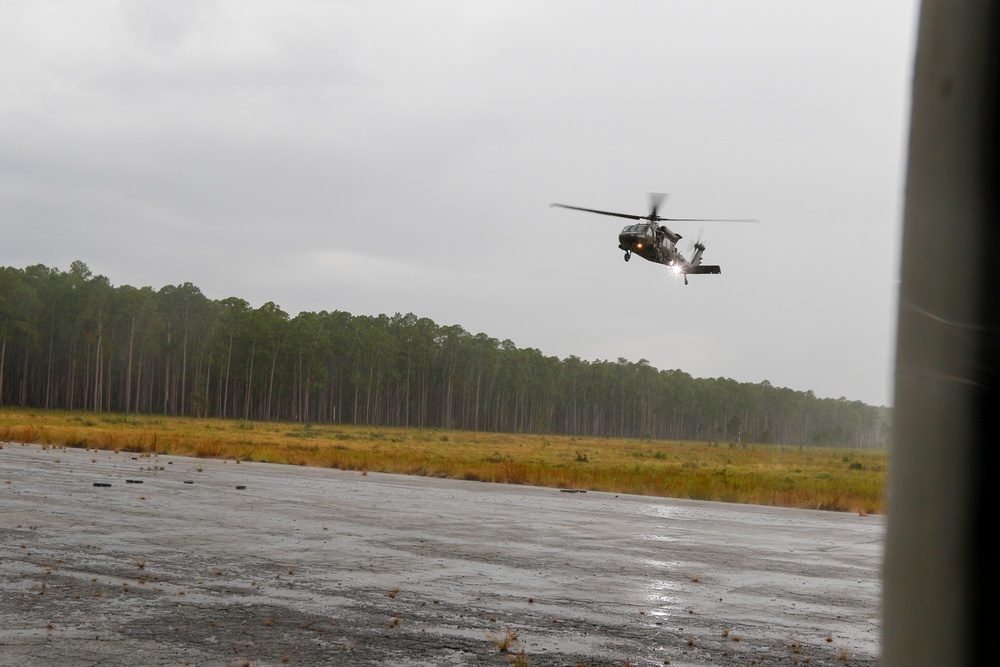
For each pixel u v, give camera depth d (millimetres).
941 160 1774
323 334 164375
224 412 133750
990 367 1681
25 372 121188
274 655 5883
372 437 87250
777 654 6402
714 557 11672
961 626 1648
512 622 7109
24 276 135750
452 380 179000
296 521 13602
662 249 29406
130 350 121750
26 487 17031
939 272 1747
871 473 49344
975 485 1663
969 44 1761
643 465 49438
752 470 48906
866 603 8648
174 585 8172
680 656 6215
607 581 9312
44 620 6648
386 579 8883
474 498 19984
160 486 18734
